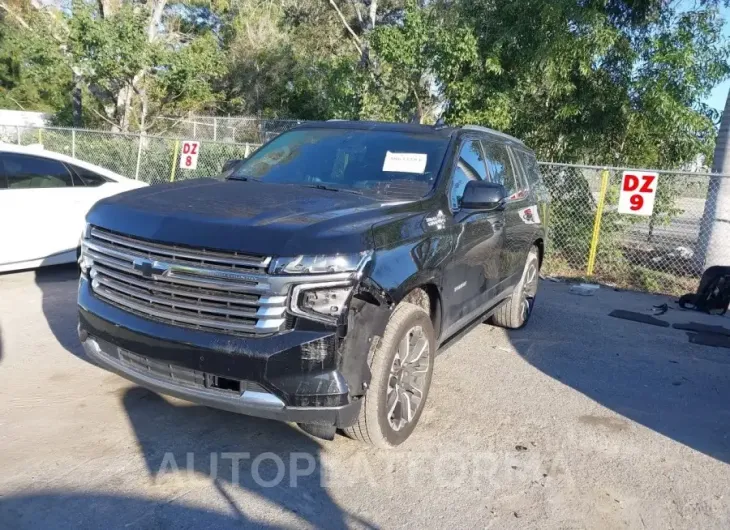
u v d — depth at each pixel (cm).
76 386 441
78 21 1741
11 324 566
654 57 1104
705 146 1145
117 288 352
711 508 344
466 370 534
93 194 768
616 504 342
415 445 392
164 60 1819
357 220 346
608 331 689
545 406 467
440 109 1420
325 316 310
